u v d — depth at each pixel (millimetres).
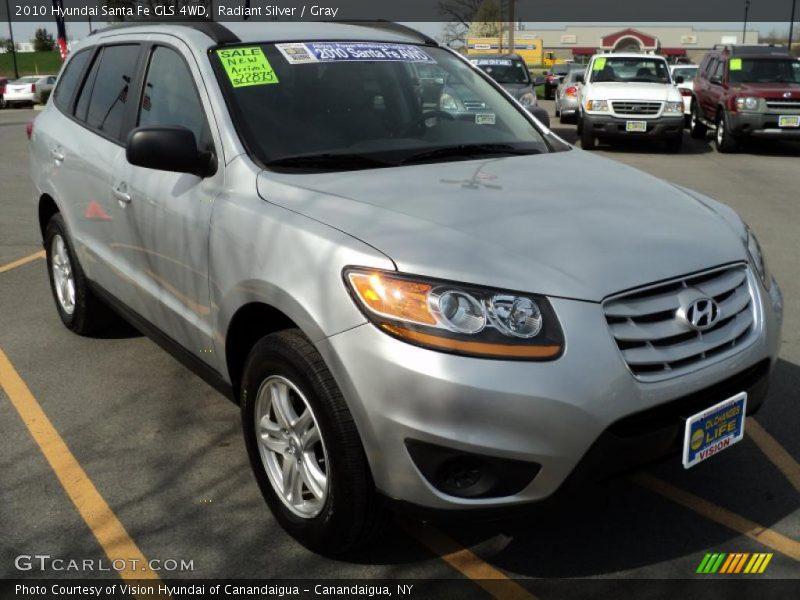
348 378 2477
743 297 2865
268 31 3832
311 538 2824
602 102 15188
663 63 16391
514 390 2328
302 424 2797
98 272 4398
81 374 4531
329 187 3010
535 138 3930
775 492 3311
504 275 2449
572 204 2941
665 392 2525
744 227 3213
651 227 2830
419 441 2389
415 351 2363
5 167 13016
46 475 3467
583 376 2385
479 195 2963
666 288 2621
